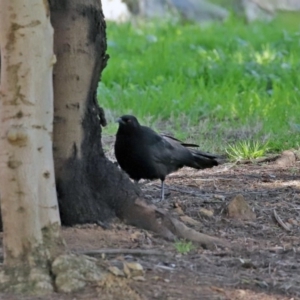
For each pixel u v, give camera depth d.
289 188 13.82
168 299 8.34
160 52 27.20
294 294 8.77
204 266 9.48
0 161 8.34
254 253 10.12
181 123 19.62
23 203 8.37
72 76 10.48
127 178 11.03
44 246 8.51
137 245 10.12
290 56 26.75
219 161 15.74
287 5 47.56
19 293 8.30
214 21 41.03
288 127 18.52
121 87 23.00
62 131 10.54
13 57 8.27
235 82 23.17
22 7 8.23
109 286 8.45
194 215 11.78
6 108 8.32
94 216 10.73
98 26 10.61
